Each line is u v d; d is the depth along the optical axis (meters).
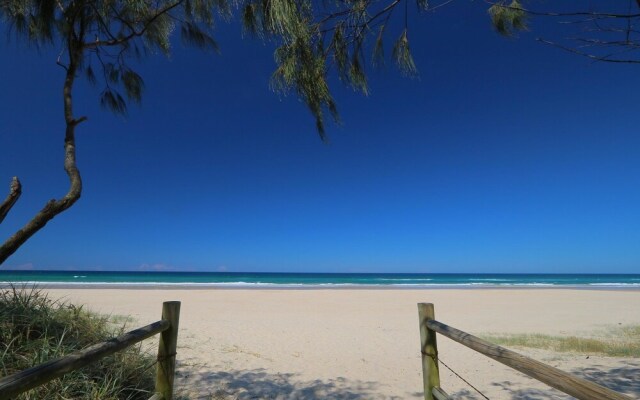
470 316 13.98
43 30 3.70
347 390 5.65
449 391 5.65
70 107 3.50
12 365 3.41
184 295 20.38
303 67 2.90
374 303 17.72
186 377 5.79
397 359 7.49
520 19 3.06
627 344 8.95
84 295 19.00
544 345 8.83
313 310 14.84
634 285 43.56
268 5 2.72
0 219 2.96
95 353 1.86
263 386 5.62
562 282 54.22
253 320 11.81
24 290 4.79
